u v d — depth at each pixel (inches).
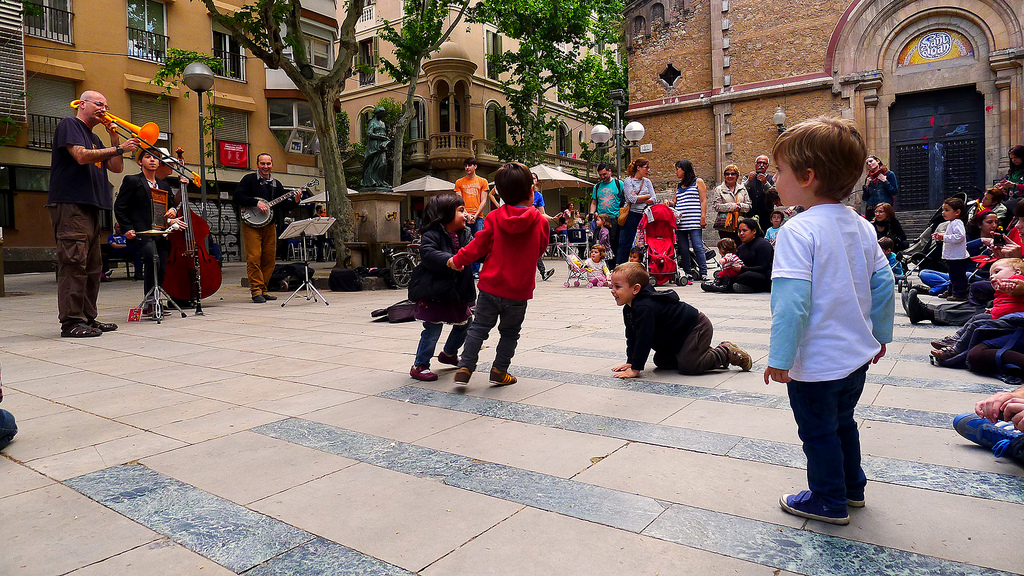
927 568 64.3
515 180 137.5
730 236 415.2
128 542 74.0
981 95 708.0
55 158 226.8
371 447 105.8
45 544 73.7
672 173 864.9
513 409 126.9
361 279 437.4
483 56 1230.9
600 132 617.6
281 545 72.6
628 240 390.9
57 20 748.0
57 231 229.3
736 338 202.7
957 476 87.2
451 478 91.4
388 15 1194.0
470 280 155.9
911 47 732.7
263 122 952.3
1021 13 669.3
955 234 272.8
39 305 361.4
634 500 82.4
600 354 183.6
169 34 846.5
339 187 492.4
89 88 775.1
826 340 69.4
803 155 70.3
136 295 410.6
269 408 131.4
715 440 104.8
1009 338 140.7
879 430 107.5
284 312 307.9
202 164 579.5
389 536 74.2
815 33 764.6
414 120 1194.6
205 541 73.9
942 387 134.2
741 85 806.5
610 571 65.2
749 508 79.4
